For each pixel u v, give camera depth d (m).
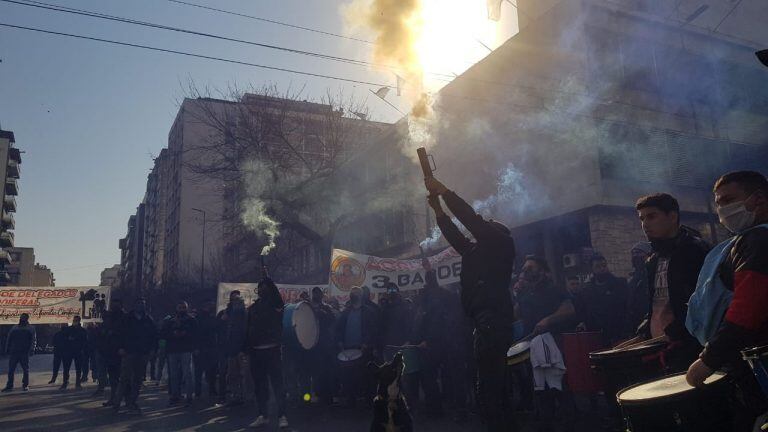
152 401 11.96
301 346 9.48
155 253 85.06
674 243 3.53
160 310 55.12
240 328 10.59
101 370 13.59
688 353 3.32
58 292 20.27
